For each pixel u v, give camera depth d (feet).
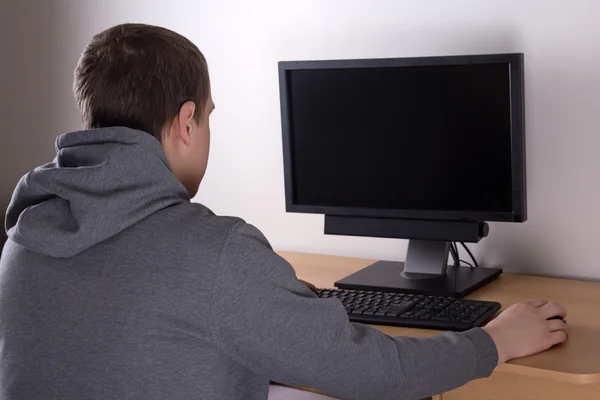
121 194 3.17
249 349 3.12
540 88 5.82
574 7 5.59
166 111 3.46
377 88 5.63
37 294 3.22
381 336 3.46
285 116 5.97
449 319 4.67
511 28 5.85
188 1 7.23
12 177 8.25
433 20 6.13
